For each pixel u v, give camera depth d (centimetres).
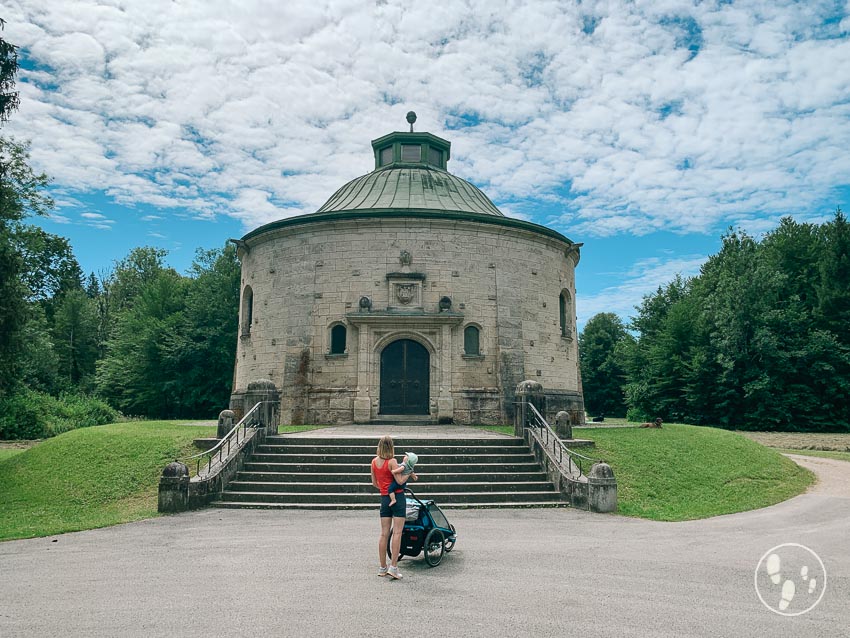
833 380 4356
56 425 4034
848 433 4206
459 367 2783
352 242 2856
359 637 653
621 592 825
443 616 721
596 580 881
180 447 2022
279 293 2977
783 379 4491
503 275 2922
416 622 700
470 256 2881
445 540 1006
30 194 3772
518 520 1374
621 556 1031
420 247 2841
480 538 1175
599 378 8088
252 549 1070
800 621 724
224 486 1614
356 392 2736
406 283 2794
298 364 2811
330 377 2781
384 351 2816
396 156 3534
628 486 1762
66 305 6762
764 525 1348
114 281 8044
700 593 827
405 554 963
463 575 903
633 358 5778
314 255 2895
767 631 689
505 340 2853
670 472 1900
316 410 2766
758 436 3919
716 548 1104
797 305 4653
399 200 3138
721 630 690
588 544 1127
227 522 1338
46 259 4816
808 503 1677
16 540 1161
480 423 2747
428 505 995
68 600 781
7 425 3703
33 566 959
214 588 830
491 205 3466
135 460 1961
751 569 953
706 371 4700
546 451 1728
